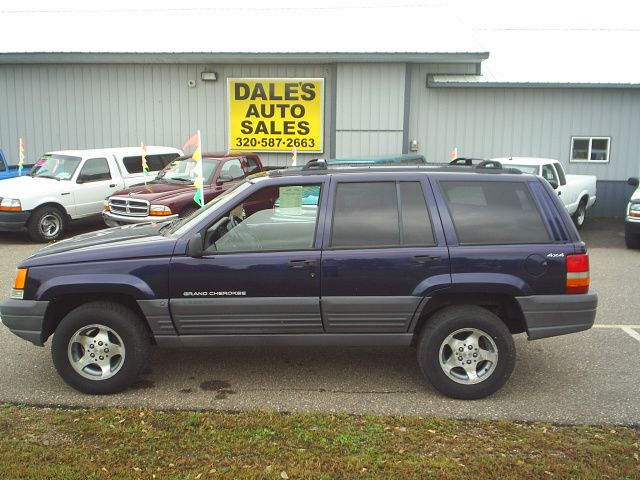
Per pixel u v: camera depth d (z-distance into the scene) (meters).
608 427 4.22
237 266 4.62
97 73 16.72
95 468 3.56
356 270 4.61
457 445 3.91
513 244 4.65
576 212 14.27
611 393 4.86
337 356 5.68
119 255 4.68
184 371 5.29
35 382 5.05
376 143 16.19
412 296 4.61
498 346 4.64
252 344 4.74
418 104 16.22
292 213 4.76
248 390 4.88
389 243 4.67
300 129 16.39
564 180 13.31
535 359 5.66
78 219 12.86
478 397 4.69
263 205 4.79
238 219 4.79
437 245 4.64
